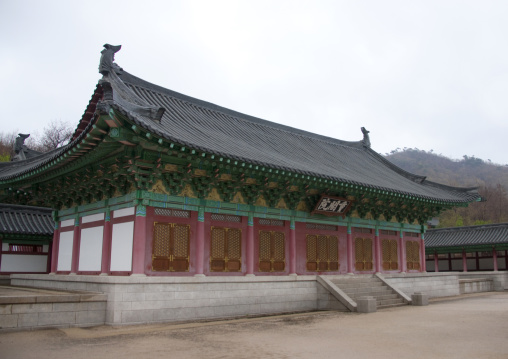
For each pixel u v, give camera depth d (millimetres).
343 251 29609
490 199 129375
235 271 23531
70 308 18125
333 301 25250
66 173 24172
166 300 20000
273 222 25875
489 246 51250
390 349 13453
